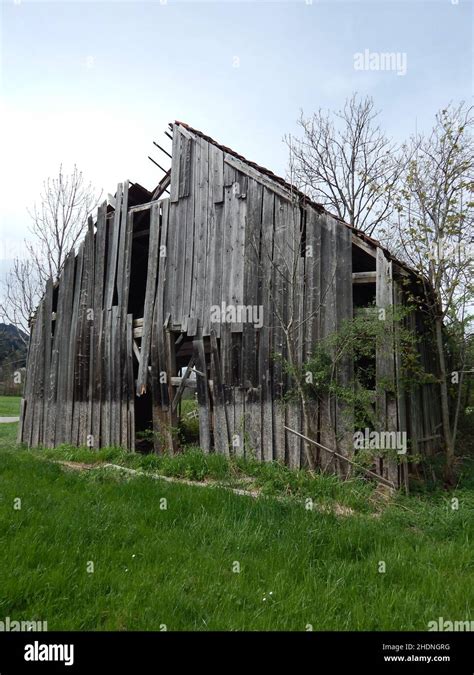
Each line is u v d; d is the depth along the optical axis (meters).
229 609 3.80
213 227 9.89
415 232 8.59
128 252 11.30
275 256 8.98
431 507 6.59
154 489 6.83
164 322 10.27
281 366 8.62
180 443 10.33
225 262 9.60
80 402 11.62
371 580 4.35
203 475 8.18
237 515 5.95
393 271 8.08
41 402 12.64
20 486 6.90
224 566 4.57
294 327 8.57
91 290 11.93
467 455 10.59
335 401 8.01
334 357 8.01
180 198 10.53
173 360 10.16
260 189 9.36
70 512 5.71
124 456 9.76
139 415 12.87
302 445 8.19
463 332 8.80
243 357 9.09
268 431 8.60
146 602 3.85
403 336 7.67
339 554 4.97
